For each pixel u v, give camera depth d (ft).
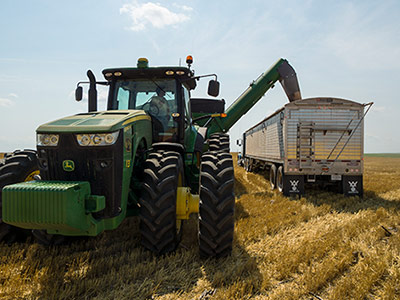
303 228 17.28
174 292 9.59
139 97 15.30
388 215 19.90
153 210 11.04
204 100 32.81
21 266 10.76
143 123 12.71
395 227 17.42
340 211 22.36
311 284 10.03
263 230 16.03
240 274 10.82
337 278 11.00
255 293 9.82
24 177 12.89
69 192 8.59
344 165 28.37
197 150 18.37
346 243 14.03
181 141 14.99
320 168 28.37
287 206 22.88
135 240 13.88
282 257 12.23
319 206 23.86
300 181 28.68
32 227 8.93
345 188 28.50
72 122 10.49
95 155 9.81
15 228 12.89
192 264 11.55
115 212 10.08
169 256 11.98
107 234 14.84
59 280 9.82
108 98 15.37
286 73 35.35
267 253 12.96
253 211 20.56
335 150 28.45
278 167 32.94
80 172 9.91
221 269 11.37
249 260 11.77
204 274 10.92
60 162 10.00
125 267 10.96
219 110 32.99
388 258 12.28
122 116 11.12
